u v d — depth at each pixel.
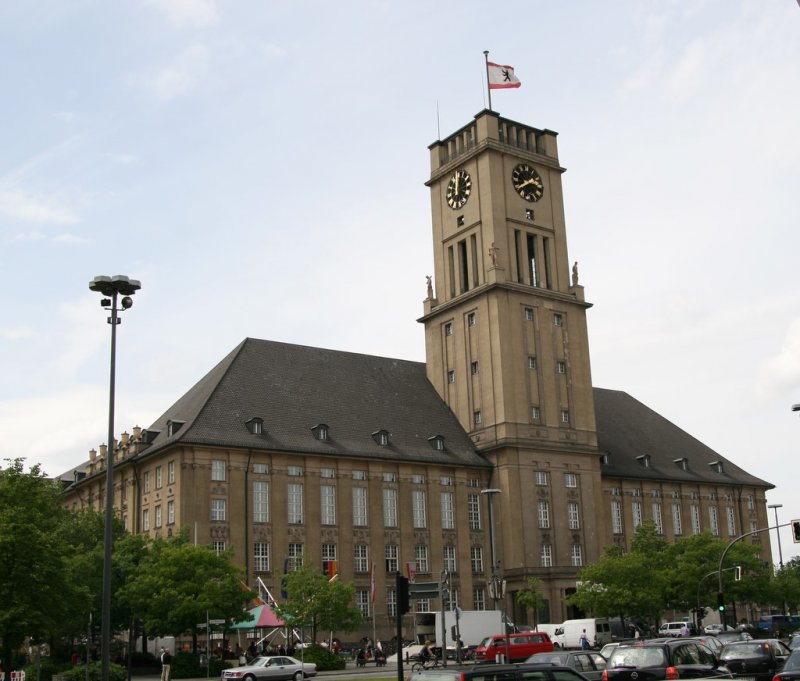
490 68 106.56
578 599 84.06
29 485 50.25
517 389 99.62
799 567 131.62
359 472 91.81
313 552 86.81
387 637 89.00
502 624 76.62
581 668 41.38
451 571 94.69
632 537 110.69
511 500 96.50
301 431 90.19
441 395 105.50
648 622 93.44
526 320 102.31
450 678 20.06
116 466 92.12
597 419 118.25
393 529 92.50
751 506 124.94
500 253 101.81
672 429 126.44
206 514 81.81
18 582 47.06
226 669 61.34
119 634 81.75
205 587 66.44
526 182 106.44
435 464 96.06
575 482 102.19
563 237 108.38
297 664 58.25
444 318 106.38
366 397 99.00
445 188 109.00
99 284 35.78
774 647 39.88
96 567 71.81
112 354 35.66
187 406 90.44
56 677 52.88
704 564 92.62
